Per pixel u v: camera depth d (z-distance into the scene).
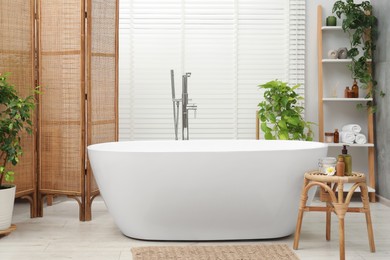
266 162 3.39
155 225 3.53
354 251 3.29
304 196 3.30
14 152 3.69
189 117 5.14
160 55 5.12
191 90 5.14
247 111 5.18
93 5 4.18
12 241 3.55
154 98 5.13
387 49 4.77
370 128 5.05
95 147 3.83
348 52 5.00
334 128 5.23
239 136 5.18
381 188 4.99
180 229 3.54
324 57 5.23
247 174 3.39
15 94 4.06
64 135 4.19
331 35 5.21
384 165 4.90
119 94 5.10
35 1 4.24
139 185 3.42
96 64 4.24
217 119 5.17
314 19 5.20
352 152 5.23
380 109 4.98
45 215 4.36
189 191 3.41
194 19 5.12
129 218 3.55
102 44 4.31
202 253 3.23
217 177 3.38
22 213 4.44
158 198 3.43
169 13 5.11
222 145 4.32
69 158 4.18
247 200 3.46
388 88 4.77
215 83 5.16
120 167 3.42
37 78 4.26
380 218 4.25
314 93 5.21
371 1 5.17
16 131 3.78
